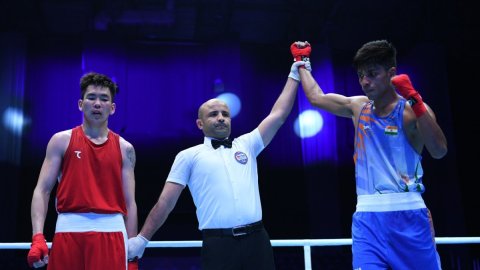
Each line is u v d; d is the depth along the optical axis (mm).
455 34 13008
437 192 11898
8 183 11609
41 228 2180
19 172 12023
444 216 11727
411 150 2107
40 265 2088
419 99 1981
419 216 2033
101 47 12477
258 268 2328
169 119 13445
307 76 2738
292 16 13430
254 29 14047
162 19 12625
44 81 13164
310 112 13141
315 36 13641
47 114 12906
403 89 2000
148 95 13570
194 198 2533
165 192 2494
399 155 2088
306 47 2900
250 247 2338
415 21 13055
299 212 13336
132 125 13227
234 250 2311
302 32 13633
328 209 12391
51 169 2330
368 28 13672
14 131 11953
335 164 12742
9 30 12680
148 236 2416
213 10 12945
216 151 2549
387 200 2055
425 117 1976
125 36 13547
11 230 11422
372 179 2105
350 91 14102
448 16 12625
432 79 12562
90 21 13023
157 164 12914
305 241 2623
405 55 13617
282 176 13523
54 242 2213
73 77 13289
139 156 12938
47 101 13008
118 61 12766
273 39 14359
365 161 2150
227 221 2350
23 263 11344
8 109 12000
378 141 2127
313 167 12781
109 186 2342
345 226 13203
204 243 2373
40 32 13359
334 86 13703
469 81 13688
